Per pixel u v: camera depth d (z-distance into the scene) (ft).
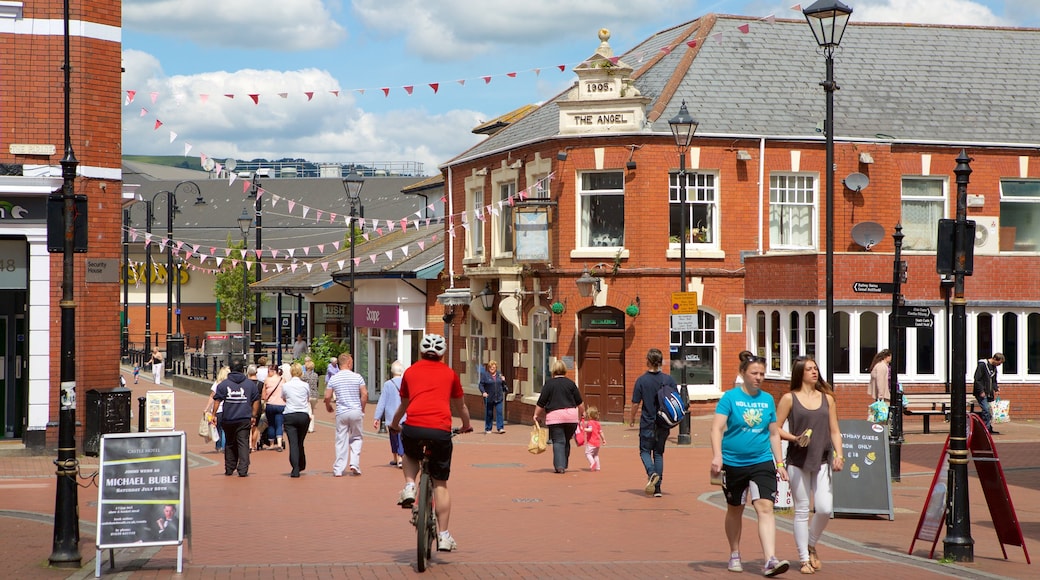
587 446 65.98
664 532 43.55
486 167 112.98
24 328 72.64
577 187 99.35
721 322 98.58
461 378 120.16
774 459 34.71
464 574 34.58
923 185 103.40
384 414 68.28
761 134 99.09
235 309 248.73
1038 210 104.42
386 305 128.47
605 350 99.04
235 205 302.66
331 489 58.08
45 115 71.56
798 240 101.09
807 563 34.99
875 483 46.96
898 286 64.59
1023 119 106.42
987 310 94.38
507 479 61.82
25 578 35.06
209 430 80.53
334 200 305.53
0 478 61.82
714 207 98.99
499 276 106.32
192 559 37.83
